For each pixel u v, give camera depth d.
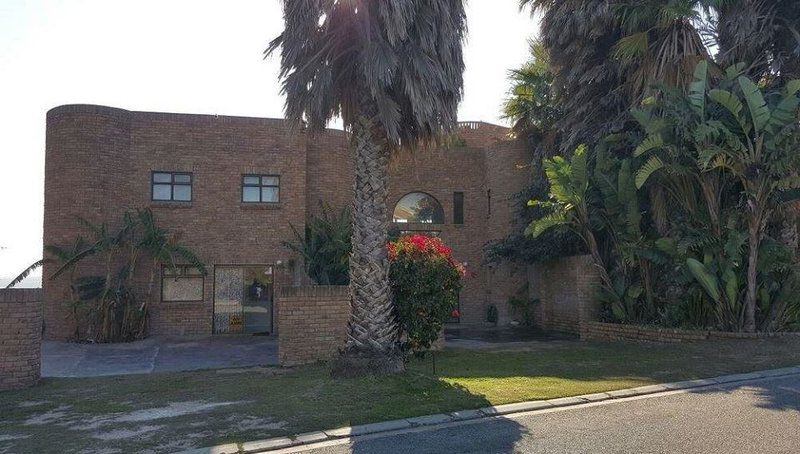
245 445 6.53
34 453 6.39
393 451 6.29
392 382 9.31
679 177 14.95
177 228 21.06
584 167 16.08
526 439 6.60
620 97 17.69
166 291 20.95
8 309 10.45
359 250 10.14
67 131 20.05
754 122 13.12
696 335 14.27
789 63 15.10
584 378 10.20
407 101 10.62
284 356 12.85
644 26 16.62
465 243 26.19
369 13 9.85
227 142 21.70
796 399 8.20
